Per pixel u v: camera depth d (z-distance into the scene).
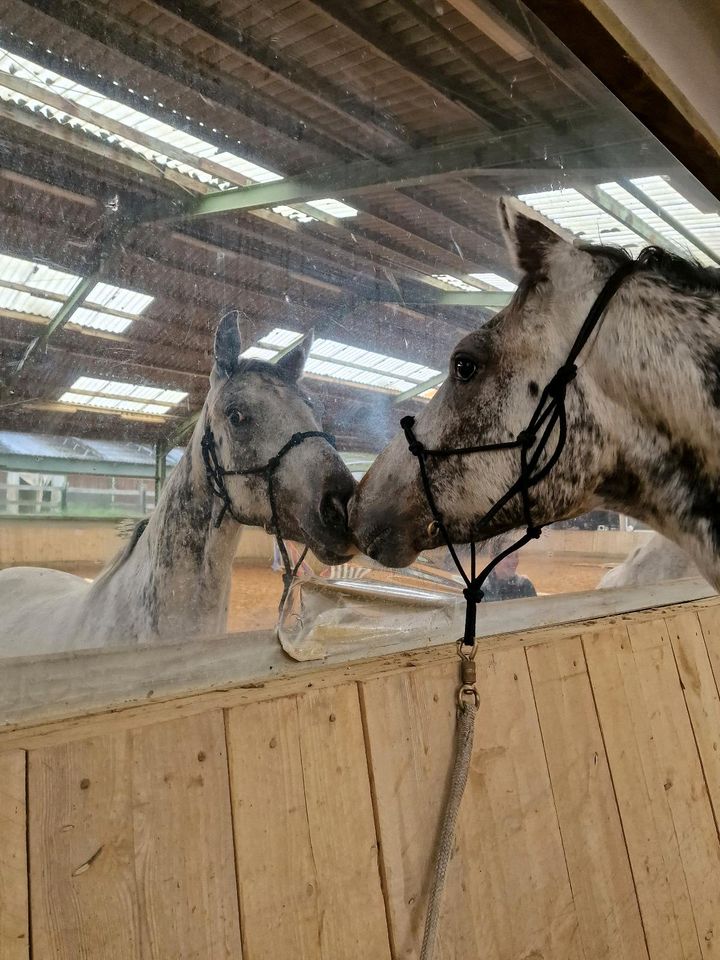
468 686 0.94
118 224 0.82
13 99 0.71
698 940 1.17
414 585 1.30
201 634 0.96
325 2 0.81
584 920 1.02
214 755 0.72
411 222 1.18
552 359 0.84
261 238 0.98
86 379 0.84
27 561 0.81
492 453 0.87
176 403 0.94
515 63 1.03
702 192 1.50
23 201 0.75
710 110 1.42
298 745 0.79
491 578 1.51
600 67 1.05
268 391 0.96
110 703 0.73
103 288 0.83
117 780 0.64
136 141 0.82
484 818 0.95
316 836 0.78
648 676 1.32
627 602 1.50
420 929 0.85
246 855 0.72
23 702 0.67
